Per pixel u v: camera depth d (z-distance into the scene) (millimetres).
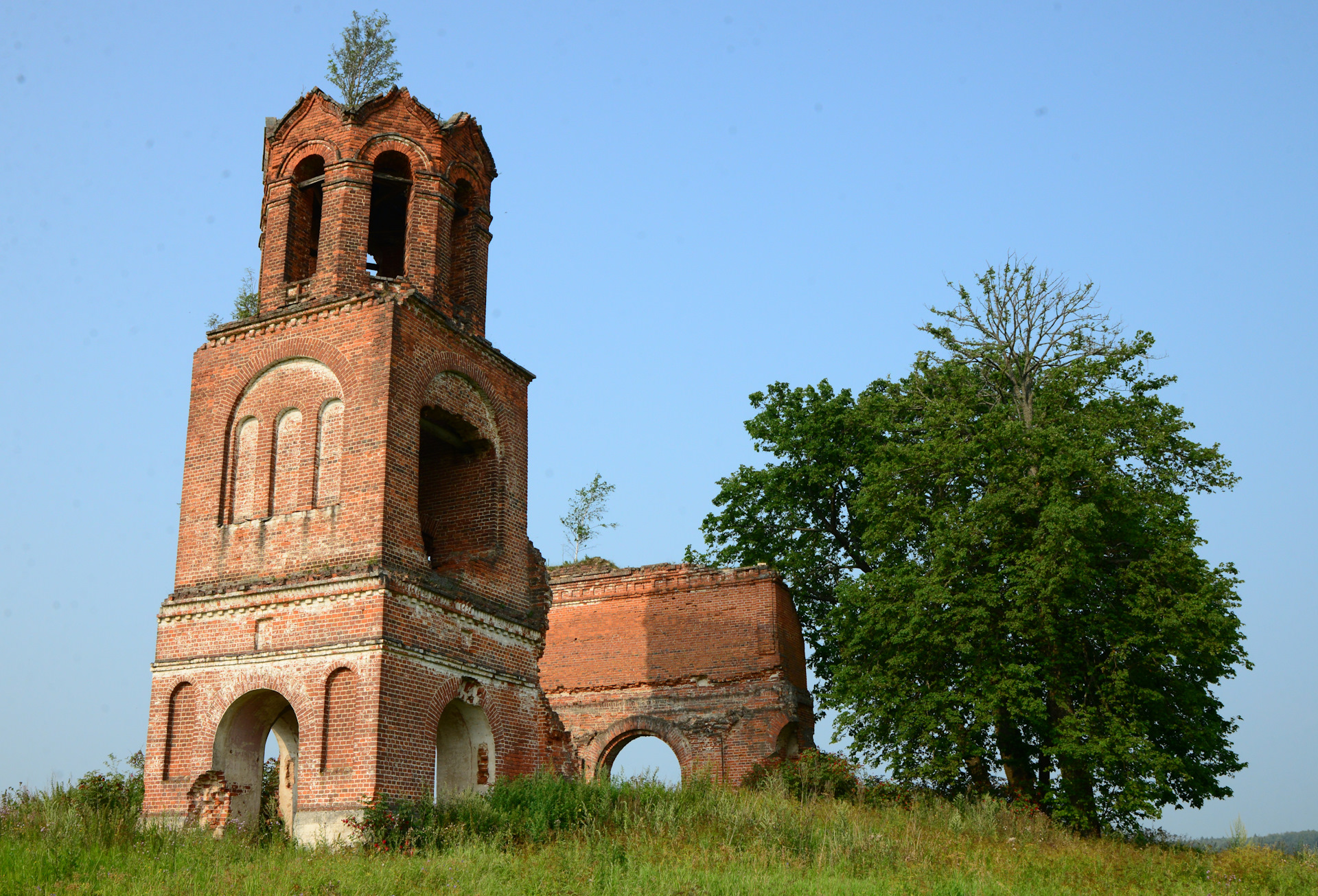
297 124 24203
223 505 22203
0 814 19156
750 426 36375
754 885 15422
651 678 33281
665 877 15648
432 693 20531
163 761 20688
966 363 32500
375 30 25484
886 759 27250
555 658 34781
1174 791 26281
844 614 29047
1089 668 25719
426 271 23547
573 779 24750
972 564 26734
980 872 17359
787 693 31453
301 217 24375
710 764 30859
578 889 14820
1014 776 28125
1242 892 17469
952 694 25688
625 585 34656
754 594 32781
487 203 25953
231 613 21047
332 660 19688
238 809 20484
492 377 24688
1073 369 29781
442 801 20109
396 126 24109
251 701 20766
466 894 14570
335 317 22234
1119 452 27938
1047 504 25625
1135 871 18719
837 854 18125
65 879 15359
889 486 28719
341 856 17312
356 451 21141
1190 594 25031
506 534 24125
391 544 20484
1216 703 26812
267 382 22766
